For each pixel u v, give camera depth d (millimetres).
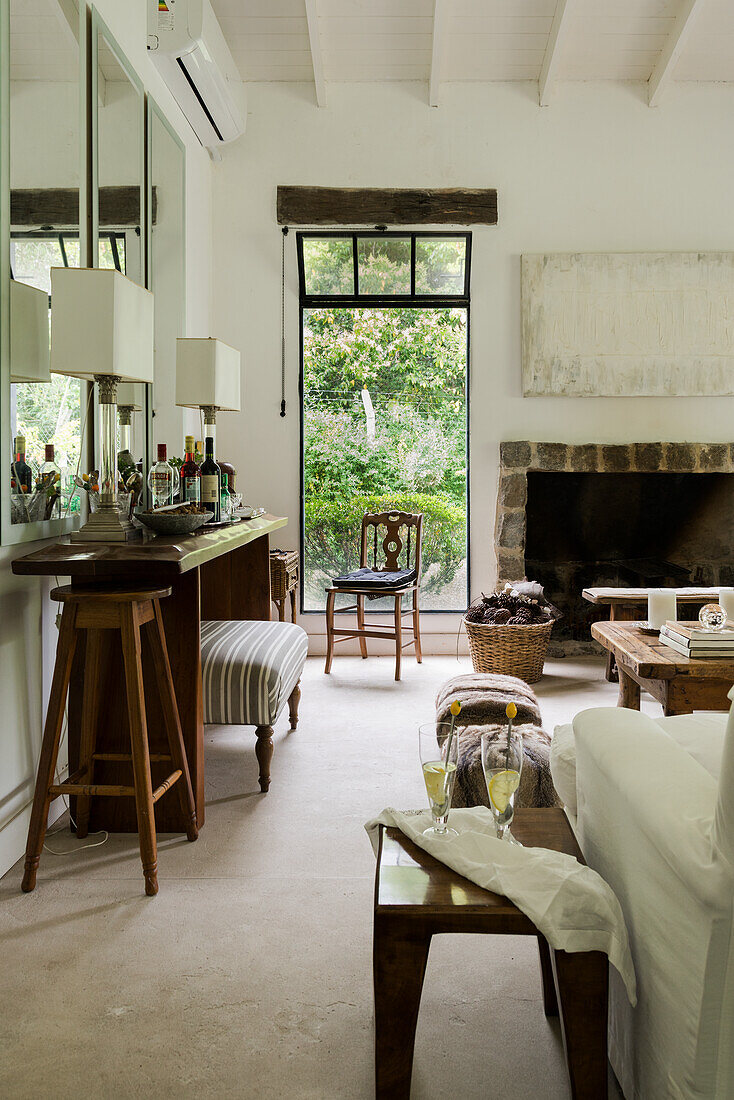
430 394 5293
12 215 2309
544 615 4586
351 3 4457
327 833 2557
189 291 4598
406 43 4773
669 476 5328
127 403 3357
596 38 4738
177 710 2488
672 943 1173
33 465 2494
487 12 4531
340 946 1931
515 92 5086
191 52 3748
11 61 2285
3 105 2238
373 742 3467
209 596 3842
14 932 1990
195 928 2010
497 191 5094
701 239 5141
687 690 2766
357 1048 1572
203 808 2646
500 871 1356
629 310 5098
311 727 3691
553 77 4902
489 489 5227
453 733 1519
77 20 2818
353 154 5113
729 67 4965
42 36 2521
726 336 5102
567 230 5133
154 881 2182
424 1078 1494
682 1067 1138
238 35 4691
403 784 2973
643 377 5113
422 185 5105
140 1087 1471
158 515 2730
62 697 2227
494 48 4824
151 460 3742
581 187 5117
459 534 5340
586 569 5383
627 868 1360
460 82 5082
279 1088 1467
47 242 2572
